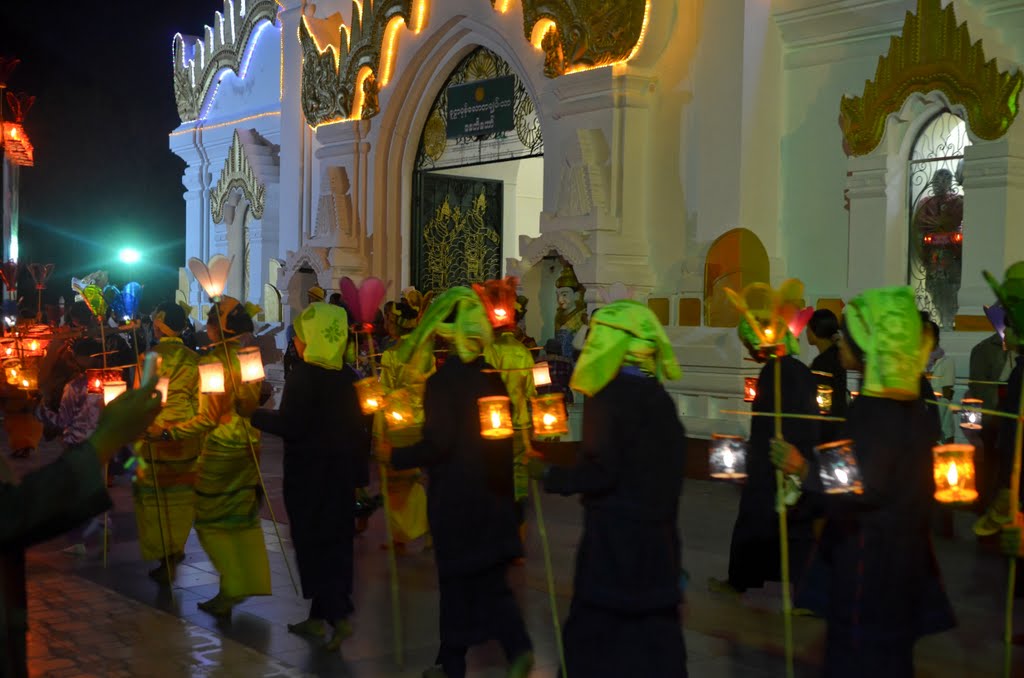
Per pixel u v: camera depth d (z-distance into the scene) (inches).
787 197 543.2
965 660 238.4
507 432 203.3
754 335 272.5
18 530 82.0
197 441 297.4
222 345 267.7
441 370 211.2
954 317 475.5
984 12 478.6
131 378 309.1
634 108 566.9
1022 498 263.7
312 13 800.9
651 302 566.6
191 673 227.3
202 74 1032.8
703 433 530.9
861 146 502.0
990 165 450.9
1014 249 451.8
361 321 321.1
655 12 550.3
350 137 743.1
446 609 206.8
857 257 505.7
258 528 274.2
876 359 171.5
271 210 907.4
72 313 467.2
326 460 247.9
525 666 204.4
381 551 348.5
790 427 263.6
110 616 270.5
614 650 175.6
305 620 261.0
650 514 175.5
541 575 312.2
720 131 537.3
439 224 757.3
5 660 83.5
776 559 277.7
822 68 528.1
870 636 168.4
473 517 205.2
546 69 598.9
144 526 295.1
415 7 700.7
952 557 337.7
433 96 724.7
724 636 253.1
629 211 569.0
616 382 178.4
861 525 170.6
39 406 497.7
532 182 824.3
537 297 671.1
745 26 528.1
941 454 180.1
